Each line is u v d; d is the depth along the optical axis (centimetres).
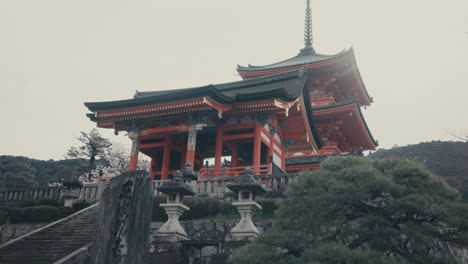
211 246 1400
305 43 5791
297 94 2816
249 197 1444
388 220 1032
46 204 2461
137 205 656
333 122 4447
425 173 1088
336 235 1052
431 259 962
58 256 1551
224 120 3008
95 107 3056
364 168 1102
